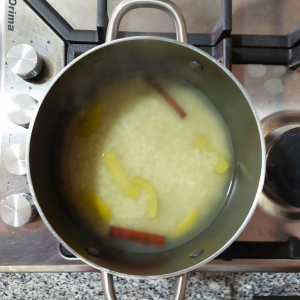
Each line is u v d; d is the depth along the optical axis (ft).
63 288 1.28
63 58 1.18
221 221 1.15
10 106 1.15
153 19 1.24
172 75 1.25
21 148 1.09
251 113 1.00
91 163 1.20
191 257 1.03
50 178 1.14
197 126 1.24
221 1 1.16
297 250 1.17
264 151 0.96
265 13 1.25
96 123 1.22
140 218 1.19
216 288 1.28
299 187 1.11
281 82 1.22
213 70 1.05
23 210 1.09
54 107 1.08
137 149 1.21
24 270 1.17
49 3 1.22
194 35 1.20
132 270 0.97
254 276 1.28
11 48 1.11
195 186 1.21
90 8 1.24
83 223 1.17
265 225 1.20
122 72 1.22
